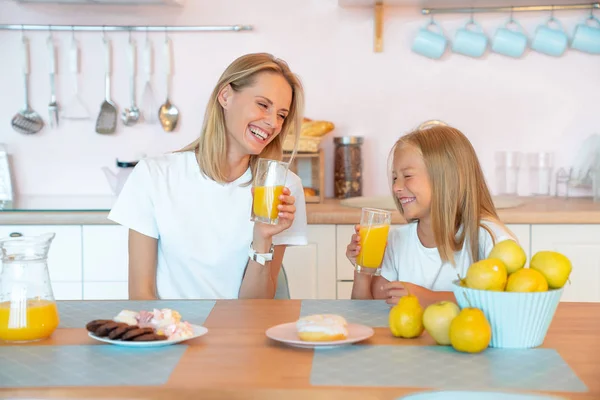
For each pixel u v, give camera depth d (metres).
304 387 1.00
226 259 1.93
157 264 1.98
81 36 3.19
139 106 3.21
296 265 2.71
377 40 3.13
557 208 2.72
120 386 1.01
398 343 1.24
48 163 3.24
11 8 3.17
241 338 1.27
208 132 1.90
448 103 3.17
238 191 1.93
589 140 3.14
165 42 3.18
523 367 1.10
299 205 2.02
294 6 3.17
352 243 1.75
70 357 1.16
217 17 3.18
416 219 1.93
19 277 1.26
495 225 1.74
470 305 1.23
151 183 1.91
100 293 2.74
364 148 3.21
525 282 1.19
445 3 3.07
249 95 1.85
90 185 3.25
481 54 3.08
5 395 1.00
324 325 1.20
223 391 1.00
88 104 3.22
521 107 3.16
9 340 1.25
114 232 2.72
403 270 1.88
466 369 1.09
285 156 2.98
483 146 3.18
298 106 1.97
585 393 0.98
